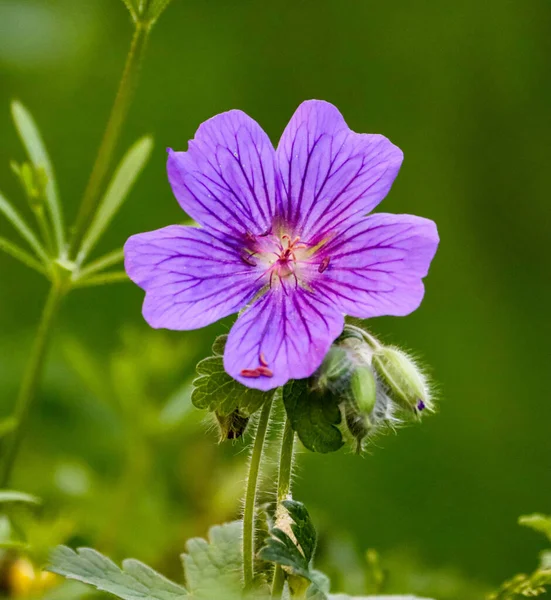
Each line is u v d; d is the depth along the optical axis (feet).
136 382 1.63
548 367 2.27
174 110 2.37
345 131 1.29
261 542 1.34
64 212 2.27
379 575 1.45
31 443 1.75
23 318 2.16
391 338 2.25
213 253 1.28
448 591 1.52
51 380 1.85
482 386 2.22
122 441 1.72
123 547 1.59
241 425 1.28
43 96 2.34
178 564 1.60
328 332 1.25
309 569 1.26
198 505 1.63
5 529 1.42
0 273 2.21
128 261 1.26
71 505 1.62
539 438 2.17
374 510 1.98
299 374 1.24
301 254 1.29
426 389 1.27
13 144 2.29
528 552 2.02
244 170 1.29
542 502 2.11
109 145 1.49
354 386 1.24
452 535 2.00
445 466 2.10
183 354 1.66
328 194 1.30
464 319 2.31
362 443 1.26
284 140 1.30
